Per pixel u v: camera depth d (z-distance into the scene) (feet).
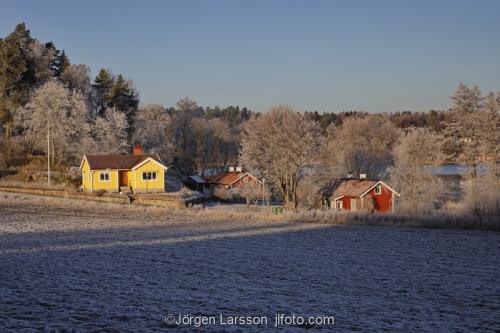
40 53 317.83
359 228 133.49
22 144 277.03
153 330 45.75
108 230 127.54
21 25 312.91
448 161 203.00
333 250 98.73
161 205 191.72
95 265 79.51
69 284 65.31
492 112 194.08
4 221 141.90
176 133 358.23
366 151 247.09
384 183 199.93
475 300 59.47
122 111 311.27
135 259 85.76
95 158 227.61
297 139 197.88
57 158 274.98
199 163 368.68
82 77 335.26
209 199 245.24
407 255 93.30
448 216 135.95
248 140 225.76
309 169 225.15
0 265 78.43
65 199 198.70
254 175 243.60
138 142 310.86
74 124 268.82
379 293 62.69
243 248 100.42
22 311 51.90
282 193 207.10
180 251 95.50
